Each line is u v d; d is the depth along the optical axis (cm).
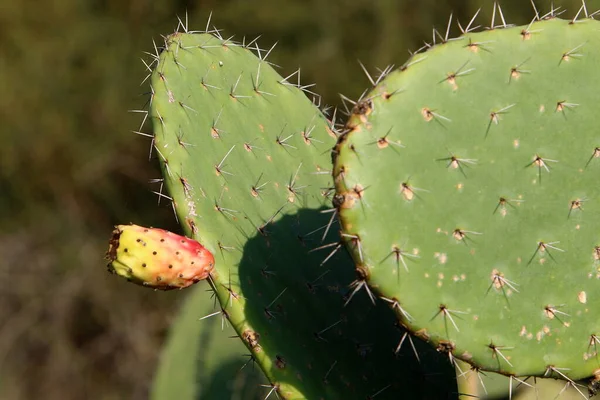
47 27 421
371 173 105
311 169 125
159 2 421
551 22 112
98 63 419
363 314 118
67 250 401
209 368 158
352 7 394
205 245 113
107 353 387
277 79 128
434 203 106
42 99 415
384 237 105
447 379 119
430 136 107
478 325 107
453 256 107
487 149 108
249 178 120
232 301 112
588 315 109
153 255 108
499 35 111
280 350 113
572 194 110
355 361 117
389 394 117
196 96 121
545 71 111
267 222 118
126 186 418
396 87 107
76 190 414
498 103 109
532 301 109
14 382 382
